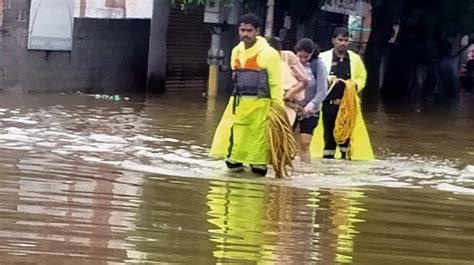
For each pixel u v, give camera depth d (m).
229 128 11.94
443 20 31.58
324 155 14.73
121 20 26.05
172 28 28.62
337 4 29.55
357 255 7.73
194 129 16.97
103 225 8.16
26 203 8.85
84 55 24.48
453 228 9.17
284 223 8.82
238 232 8.26
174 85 29.06
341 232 8.61
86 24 24.34
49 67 23.23
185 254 7.34
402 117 24.23
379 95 33.03
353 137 14.69
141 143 14.33
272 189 10.85
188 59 29.67
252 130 11.82
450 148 17.00
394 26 35.84
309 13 30.67
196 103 23.64
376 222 9.21
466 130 21.23
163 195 9.86
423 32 35.12
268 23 23.39
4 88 22.31
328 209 9.75
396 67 35.53
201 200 9.72
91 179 10.55
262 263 7.22
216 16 26.48
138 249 7.41
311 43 13.80
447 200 10.88
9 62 22.31
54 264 6.83
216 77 26.67
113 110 19.73
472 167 14.20
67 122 16.48
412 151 16.22
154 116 19.06
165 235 7.95
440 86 40.47
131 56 26.95
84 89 24.70
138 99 23.70
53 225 8.03
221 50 27.48
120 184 10.37
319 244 8.04
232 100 11.94
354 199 10.53
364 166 13.84
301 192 10.78
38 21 22.61
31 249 7.19
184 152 13.62
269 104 11.85
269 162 11.88
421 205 10.42
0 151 12.26
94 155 12.59
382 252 7.91
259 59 11.78
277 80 11.82
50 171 10.88
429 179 12.65
